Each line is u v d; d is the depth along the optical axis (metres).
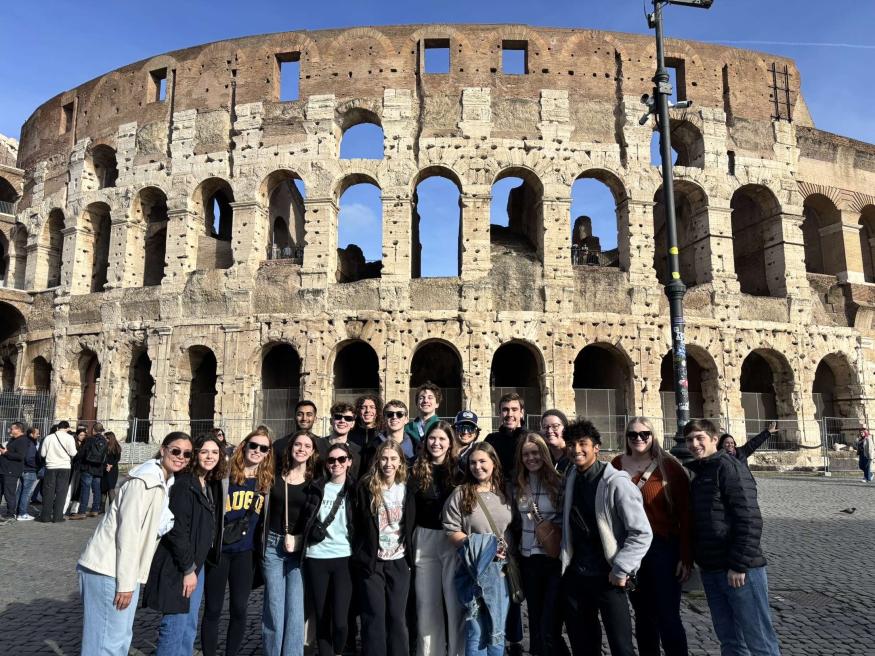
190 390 40.56
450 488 9.21
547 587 8.90
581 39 41.97
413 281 38.56
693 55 43.00
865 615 11.78
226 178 41.81
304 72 42.09
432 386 12.14
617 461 10.01
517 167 39.94
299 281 39.28
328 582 9.11
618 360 39.84
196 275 40.50
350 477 9.49
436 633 8.96
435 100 40.66
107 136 45.84
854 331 41.88
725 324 39.47
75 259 45.03
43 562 16.30
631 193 40.09
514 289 38.38
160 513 8.08
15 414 41.66
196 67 43.88
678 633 8.67
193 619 8.86
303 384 37.97
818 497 26.73
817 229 46.16
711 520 8.57
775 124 43.41
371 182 41.72
